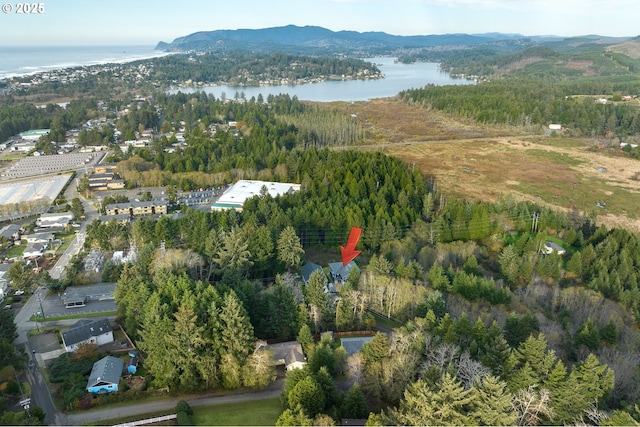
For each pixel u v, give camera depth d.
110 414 69.31
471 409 55.72
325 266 121.44
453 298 94.81
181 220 131.38
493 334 73.00
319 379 65.38
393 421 55.88
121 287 94.81
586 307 94.00
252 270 111.94
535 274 113.25
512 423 54.00
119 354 85.25
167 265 98.25
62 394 73.62
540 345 65.31
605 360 72.38
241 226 128.50
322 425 55.94
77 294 105.44
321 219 132.00
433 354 68.31
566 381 60.06
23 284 109.88
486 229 134.00
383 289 96.94
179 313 75.00
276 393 74.19
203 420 66.69
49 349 87.69
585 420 57.78
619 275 108.88
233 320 75.12
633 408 58.88
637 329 89.12
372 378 68.50
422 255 116.56
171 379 73.75
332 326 90.94
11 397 73.19
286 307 86.62
